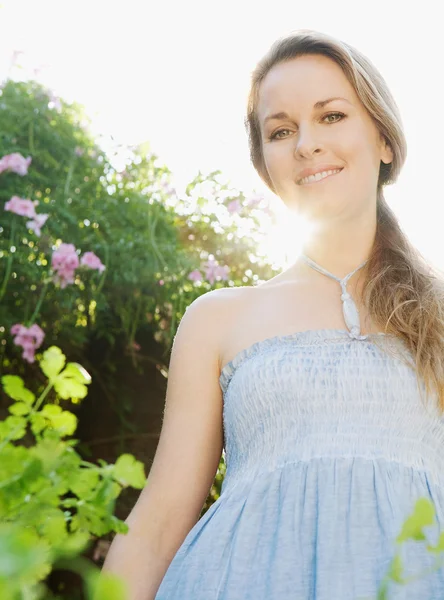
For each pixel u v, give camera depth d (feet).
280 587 3.81
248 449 4.54
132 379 11.15
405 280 5.05
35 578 1.57
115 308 10.94
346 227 5.19
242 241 12.19
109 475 1.83
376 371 4.42
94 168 11.33
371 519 3.96
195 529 4.34
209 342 5.01
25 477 1.77
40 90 11.10
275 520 4.12
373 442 4.28
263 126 5.36
